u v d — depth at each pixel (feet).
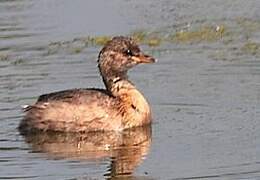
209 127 66.39
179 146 62.49
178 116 69.46
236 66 81.05
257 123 66.64
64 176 57.11
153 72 80.38
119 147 63.52
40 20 98.73
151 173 57.52
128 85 68.69
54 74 80.02
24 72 80.84
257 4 104.78
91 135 66.80
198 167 58.13
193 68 81.15
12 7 105.29
